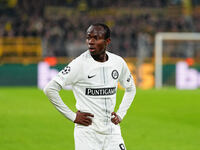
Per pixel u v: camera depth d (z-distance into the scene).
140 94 67.75
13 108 51.59
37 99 60.16
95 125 18.34
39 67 80.38
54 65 80.50
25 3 109.94
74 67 18.03
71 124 42.22
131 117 46.59
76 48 88.69
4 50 91.56
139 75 85.88
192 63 84.25
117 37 98.00
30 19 103.88
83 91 18.36
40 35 97.62
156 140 35.81
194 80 83.62
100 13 113.94
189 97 64.81
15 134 37.09
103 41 18.08
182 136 37.59
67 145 33.56
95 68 18.27
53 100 18.23
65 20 103.94
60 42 89.25
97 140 18.34
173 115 48.50
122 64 19.19
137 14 113.25
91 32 18.05
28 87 80.06
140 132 38.94
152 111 51.00
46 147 32.72
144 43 88.06
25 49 92.56
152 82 85.88
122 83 19.91
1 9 108.00
